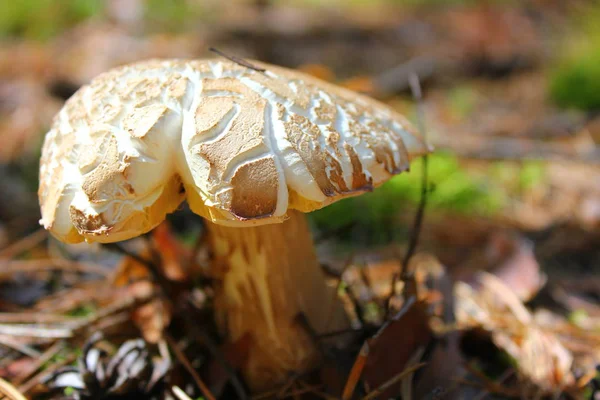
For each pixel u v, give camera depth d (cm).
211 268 32
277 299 31
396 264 39
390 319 30
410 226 43
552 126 61
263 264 30
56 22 88
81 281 37
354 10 116
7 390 30
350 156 28
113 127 28
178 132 28
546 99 71
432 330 33
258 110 28
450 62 84
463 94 73
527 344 33
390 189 45
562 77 70
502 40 89
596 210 43
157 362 32
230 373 31
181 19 95
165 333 32
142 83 29
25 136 53
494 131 60
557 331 35
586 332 35
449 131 60
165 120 28
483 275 37
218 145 27
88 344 32
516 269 37
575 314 36
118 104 28
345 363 31
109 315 34
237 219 27
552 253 40
